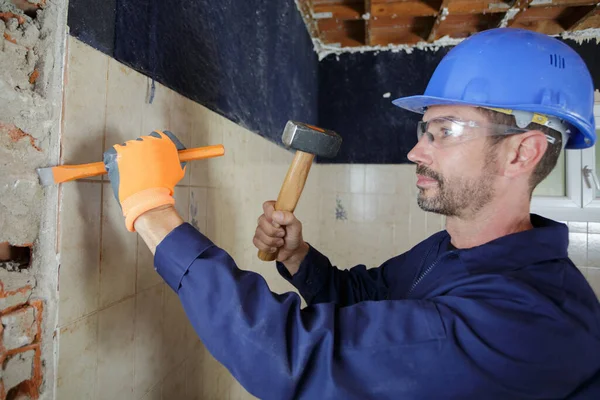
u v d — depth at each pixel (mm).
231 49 1465
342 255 3055
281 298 646
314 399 602
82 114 720
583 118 789
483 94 776
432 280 858
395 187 3000
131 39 867
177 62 1070
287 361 588
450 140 799
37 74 670
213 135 1287
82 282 737
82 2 718
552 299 669
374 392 603
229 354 604
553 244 762
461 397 605
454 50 868
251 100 1684
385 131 3027
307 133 851
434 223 2945
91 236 761
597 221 2703
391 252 2994
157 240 645
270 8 1947
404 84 3014
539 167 800
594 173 2691
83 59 719
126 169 658
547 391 624
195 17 1175
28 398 649
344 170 3061
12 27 623
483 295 673
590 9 2455
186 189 1109
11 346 625
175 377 1110
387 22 2773
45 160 674
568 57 796
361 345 610
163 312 1042
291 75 2340
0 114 609
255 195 1732
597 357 659
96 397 785
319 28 2848
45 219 678
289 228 992
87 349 756
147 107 924
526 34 810
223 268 625
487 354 606
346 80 3086
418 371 604
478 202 810
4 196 617
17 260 669
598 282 2689
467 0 2480
